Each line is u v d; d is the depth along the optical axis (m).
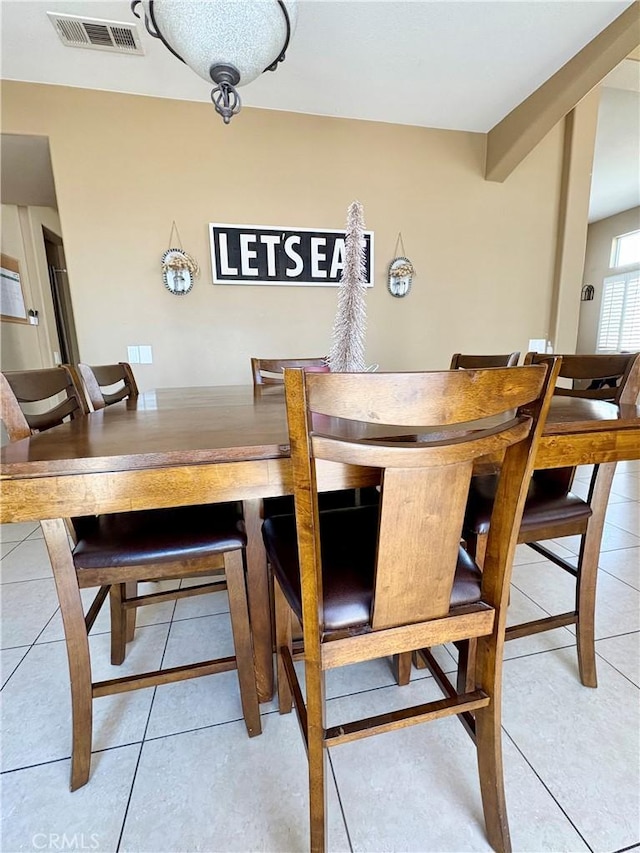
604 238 6.99
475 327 3.22
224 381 2.83
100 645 1.46
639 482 3.05
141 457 0.77
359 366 1.51
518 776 0.98
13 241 3.20
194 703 1.21
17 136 2.37
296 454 0.62
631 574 1.84
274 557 0.99
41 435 0.95
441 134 2.94
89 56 2.10
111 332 2.63
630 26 1.89
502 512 0.78
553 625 1.21
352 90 2.45
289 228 2.76
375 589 0.73
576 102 2.38
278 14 1.37
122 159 2.50
